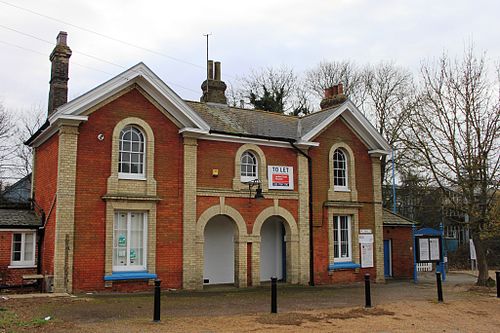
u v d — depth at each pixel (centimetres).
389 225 2522
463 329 1208
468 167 1995
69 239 1642
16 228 1758
